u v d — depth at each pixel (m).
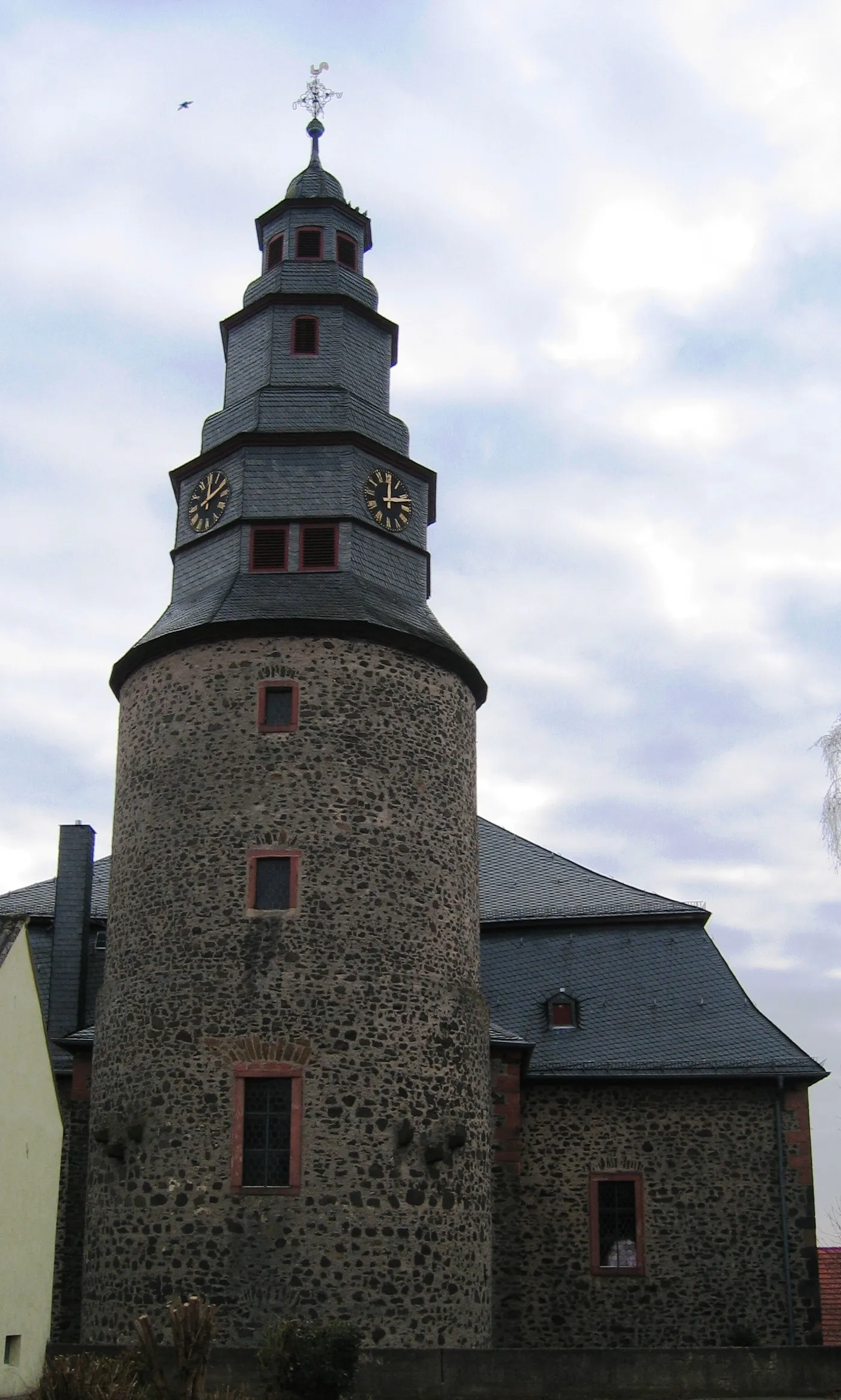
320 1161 19.22
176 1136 19.52
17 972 17.70
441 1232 19.61
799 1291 23.69
